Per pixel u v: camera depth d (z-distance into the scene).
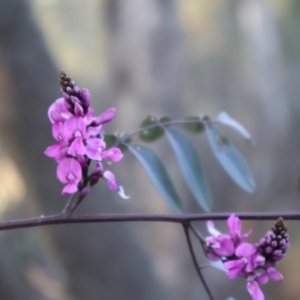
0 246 0.92
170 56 1.36
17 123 0.81
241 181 0.49
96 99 1.35
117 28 1.36
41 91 0.82
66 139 0.41
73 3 1.40
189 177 0.48
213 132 0.50
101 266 0.88
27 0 0.83
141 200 1.17
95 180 0.42
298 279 1.41
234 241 0.42
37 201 0.86
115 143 0.48
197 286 1.23
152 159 0.47
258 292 0.42
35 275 0.93
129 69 1.34
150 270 0.93
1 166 1.00
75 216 0.42
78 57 1.39
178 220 0.44
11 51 0.80
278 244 0.41
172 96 1.35
